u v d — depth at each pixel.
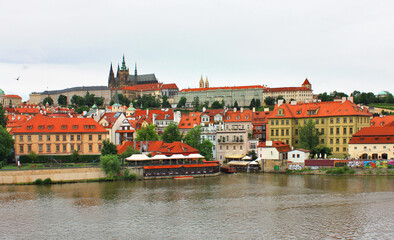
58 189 119.25
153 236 78.81
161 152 148.88
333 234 79.12
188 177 142.12
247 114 191.12
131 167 136.12
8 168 131.50
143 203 103.12
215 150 174.12
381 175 140.25
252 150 166.25
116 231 81.88
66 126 155.75
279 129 177.25
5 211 95.88
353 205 99.31
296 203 102.00
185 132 196.62
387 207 97.12
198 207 99.06
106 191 116.69
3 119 177.12
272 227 83.38
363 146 151.50
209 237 77.88
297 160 152.62
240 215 92.06
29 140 152.25
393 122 176.62
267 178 140.12
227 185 126.44
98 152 156.50
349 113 163.75
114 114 199.75
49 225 85.94
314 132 164.75
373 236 77.81
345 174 143.75
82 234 80.38
